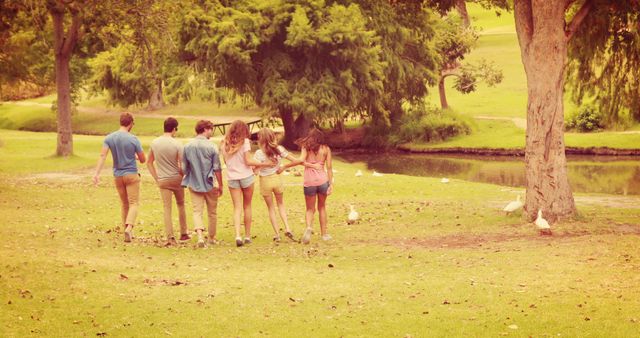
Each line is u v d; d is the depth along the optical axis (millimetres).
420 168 59469
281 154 22062
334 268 17922
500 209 28891
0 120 111062
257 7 68375
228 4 70812
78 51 68438
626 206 30078
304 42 67750
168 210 21625
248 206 21703
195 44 67500
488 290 14922
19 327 12406
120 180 21641
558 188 24656
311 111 68062
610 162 60156
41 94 129375
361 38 68312
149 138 77188
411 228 24750
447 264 18141
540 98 24562
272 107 69938
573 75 36219
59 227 24328
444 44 83438
